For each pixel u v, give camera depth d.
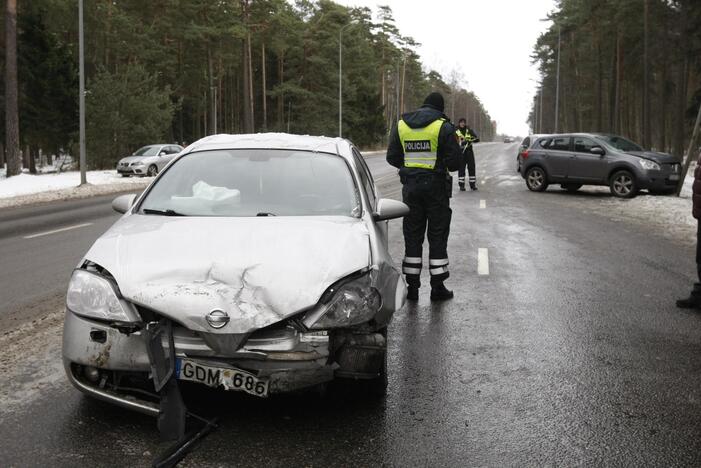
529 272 8.11
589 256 9.24
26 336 5.32
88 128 37.12
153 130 38.00
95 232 11.91
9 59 27.98
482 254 9.32
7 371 4.48
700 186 6.22
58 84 44.50
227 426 3.61
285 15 64.00
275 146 5.16
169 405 3.36
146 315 3.42
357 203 4.59
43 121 44.38
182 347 3.30
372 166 35.31
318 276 3.49
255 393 3.33
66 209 16.41
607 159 18.03
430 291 7.10
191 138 77.19
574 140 18.95
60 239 11.04
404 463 3.25
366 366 3.49
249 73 61.69
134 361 3.36
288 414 3.79
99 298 3.41
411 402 4.03
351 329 3.51
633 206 15.89
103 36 55.16
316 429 3.61
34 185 23.98
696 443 3.52
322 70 74.19
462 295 6.90
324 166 4.94
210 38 61.41
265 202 4.54
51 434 3.48
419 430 3.63
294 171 4.85
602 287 7.30
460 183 20.03
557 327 5.72
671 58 46.16
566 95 87.81
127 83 37.75
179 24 59.91
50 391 4.10
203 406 3.86
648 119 42.22
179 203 4.57
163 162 30.20
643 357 4.92
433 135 6.36
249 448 3.36
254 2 58.69
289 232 3.93
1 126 43.94
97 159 37.22
